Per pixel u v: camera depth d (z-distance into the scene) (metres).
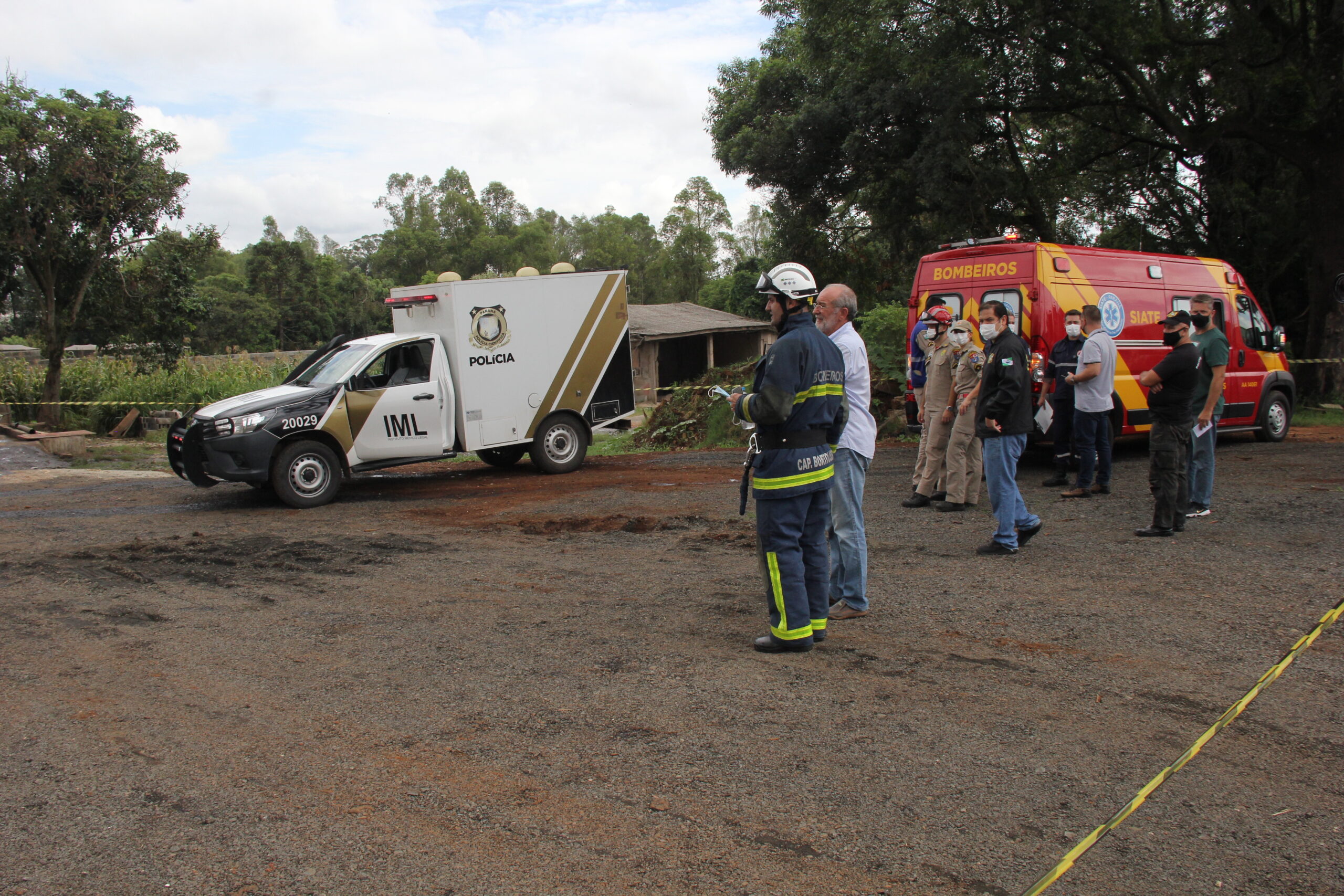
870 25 18.00
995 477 6.45
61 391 20.98
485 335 11.17
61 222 19.09
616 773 3.37
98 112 19.34
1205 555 6.33
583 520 8.44
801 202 22.02
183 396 21.73
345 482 11.95
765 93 21.94
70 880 2.75
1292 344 21.45
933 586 5.77
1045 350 10.00
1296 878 2.64
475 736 3.72
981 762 3.38
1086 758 3.39
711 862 2.78
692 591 5.84
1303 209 19.73
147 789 3.33
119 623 5.44
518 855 2.84
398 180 86.56
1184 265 11.62
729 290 57.00
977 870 2.70
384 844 2.92
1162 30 17.77
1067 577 5.87
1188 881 2.63
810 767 3.37
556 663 4.54
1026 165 21.88
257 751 3.64
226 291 61.72
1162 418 6.88
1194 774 3.26
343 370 10.27
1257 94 18.08
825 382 4.52
